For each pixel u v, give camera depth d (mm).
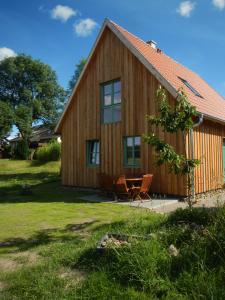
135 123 14352
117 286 4137
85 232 7332
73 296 4035
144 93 14047
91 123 16484
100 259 4980
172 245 5027
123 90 14961
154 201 11922
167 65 17344
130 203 11641
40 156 34656
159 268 4320
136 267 4316
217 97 21312
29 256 5754
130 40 15805
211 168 14547
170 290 3918
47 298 4066
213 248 4758
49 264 5105
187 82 17172
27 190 14898
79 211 10141
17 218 9195
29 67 54469
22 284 4465
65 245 6117
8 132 51438
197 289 3836
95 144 16531
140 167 14102
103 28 15766
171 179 12898
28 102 54594
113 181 12562
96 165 16188
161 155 7438
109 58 15711
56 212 10031
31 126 52875
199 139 13641
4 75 54188
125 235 5711
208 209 7840
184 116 7598
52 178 22297
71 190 16266
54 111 57469
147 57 15000
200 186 13352
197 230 5715
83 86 17016
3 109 49188
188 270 4266
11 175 25641
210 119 13789
